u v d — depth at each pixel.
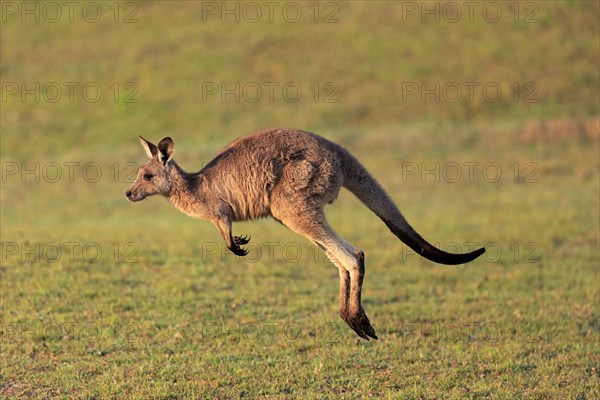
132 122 88.88
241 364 31.41
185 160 75.62
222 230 27.70
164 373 30.36
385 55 99.25
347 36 103.88
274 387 29.30
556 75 93.81
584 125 80.75
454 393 28.83
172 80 96.69
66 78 98.38
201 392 28.62
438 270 45.59
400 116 87.50
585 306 39.03
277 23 108.25
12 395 28.66
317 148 27.94
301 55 100.62
